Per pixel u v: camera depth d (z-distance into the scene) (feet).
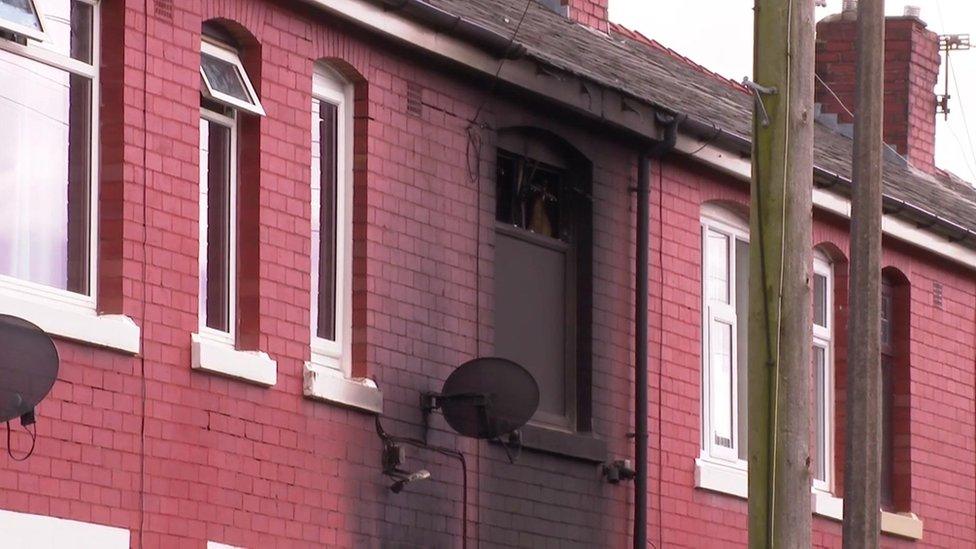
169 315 94.79
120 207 92.89
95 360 90.63
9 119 90.02
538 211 122.52
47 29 91.45
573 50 131.13
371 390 105.70
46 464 87.92
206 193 99.91
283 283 101.81
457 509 111.24
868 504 102.47
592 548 121.19
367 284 106.83
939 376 155.84
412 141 110.83
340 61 106.83
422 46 109.81
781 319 92.79
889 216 145.69
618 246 125.70
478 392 108.37
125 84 93.61
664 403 128.57
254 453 98.89
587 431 122.11
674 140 126.21
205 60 99.71
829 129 180.55
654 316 128.57
